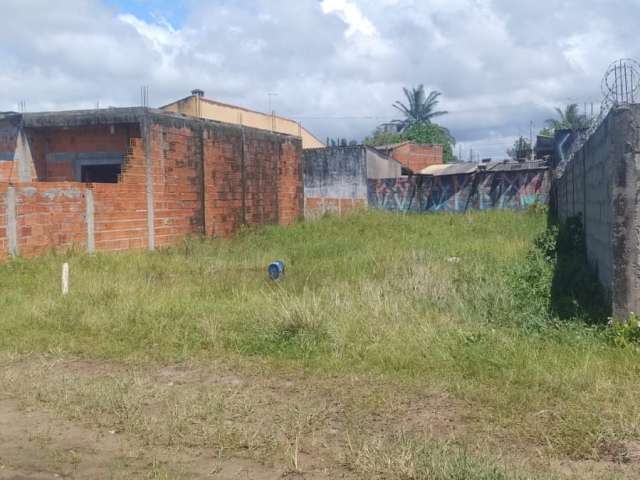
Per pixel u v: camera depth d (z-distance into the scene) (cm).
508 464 417
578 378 573
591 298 889
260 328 780
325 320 773
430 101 5825
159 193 1716
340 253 1566
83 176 1872
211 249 1667
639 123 700
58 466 439
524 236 1880
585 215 1232
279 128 3806
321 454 450
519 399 539
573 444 450
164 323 815
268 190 2319
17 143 1802
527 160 3634
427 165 4284
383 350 686
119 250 1553
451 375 611
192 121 1858
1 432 500
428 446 445
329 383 607
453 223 2341
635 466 418
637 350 644
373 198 3194
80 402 557
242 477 417
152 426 499
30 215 1298
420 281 975
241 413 528
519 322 775
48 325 827
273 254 1568
